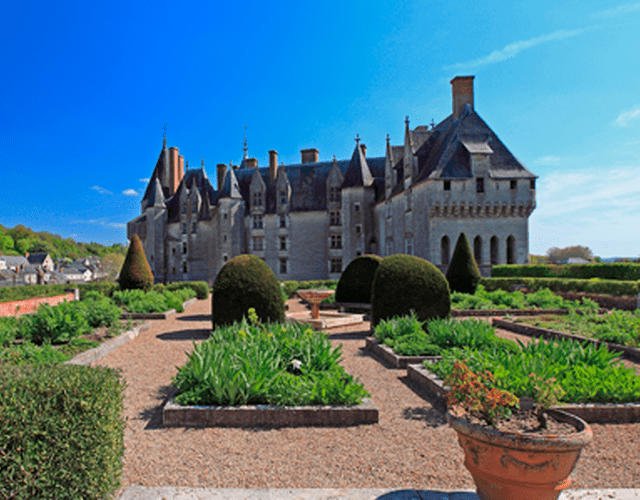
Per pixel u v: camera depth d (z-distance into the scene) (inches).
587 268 997.8
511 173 1373.0
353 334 534.6
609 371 258.8
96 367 165.5
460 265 860.0
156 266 1989.4
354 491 153.6
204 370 245.8
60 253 5733.3
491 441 125.7
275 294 492.4
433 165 1382.9
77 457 135.0
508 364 250.1
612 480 168.4
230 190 1889.8
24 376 144.9
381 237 1739.7
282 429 222.7
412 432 218.7
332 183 1857.8
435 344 377.4
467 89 1486.2
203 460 185.9
